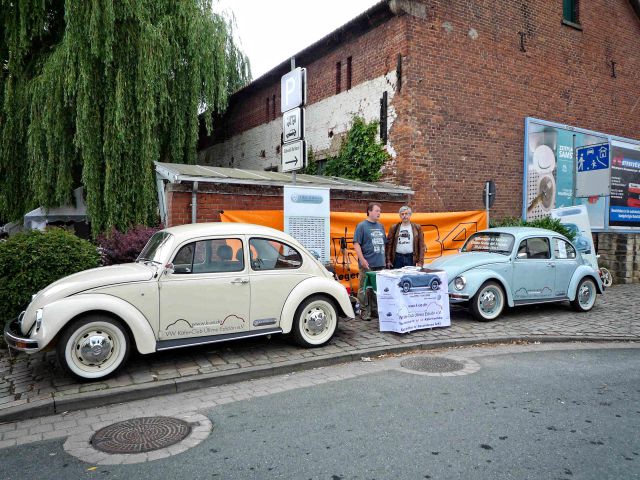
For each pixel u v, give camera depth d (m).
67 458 3.57
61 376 5.27
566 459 3.49
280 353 6.18
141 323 5.20
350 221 9.84
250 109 19.06
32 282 6.37
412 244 8.21
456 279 8.12
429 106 12.16
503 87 13.55
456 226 11.19
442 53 12.37
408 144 11.82
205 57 13.28
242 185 9.38
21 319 5.40
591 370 5.82
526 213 13.98
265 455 3.56
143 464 3.46
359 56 13.30
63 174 11.27
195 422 4.21
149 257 5.91
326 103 14.62
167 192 8.96
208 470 3.35
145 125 11.13
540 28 14.44
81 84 10.71
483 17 13.15
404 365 5.95
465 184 12.79
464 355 6.45
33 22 11.70
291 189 8.40
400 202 11.51
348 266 9.70
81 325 4.98
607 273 12.95
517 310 9.43
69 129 11.45
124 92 11.05
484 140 13.16
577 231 12.30
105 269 5.64
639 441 3.80
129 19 11.32
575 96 15.42
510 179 13.73
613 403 4.66
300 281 6.30
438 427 4.05
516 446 3.69
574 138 15.32
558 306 10.02
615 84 16.66
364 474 3.27
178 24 12.84
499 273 8.36
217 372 5.39
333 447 3.68
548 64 14.67
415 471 3.31
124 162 11.18
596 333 7.67
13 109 11.77
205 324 5.62
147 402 4.76
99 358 5.07
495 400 4.71
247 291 5.87
